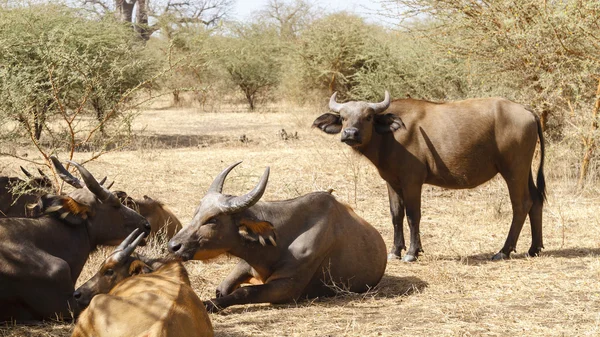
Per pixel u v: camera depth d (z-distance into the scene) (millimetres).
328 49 32281
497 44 13711
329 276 7543
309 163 16562
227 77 37469
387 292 7754
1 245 6363
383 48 24125
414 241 9406
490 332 6160
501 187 14117
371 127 9336
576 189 13844
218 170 16016
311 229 7355
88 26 21312
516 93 15289
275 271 7250
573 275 8219
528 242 10461
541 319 6512
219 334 6109
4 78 10211
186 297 5008
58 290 6488
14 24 18375
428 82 20969
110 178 14789
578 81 13008
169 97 41656
